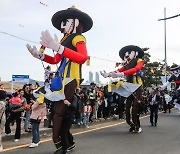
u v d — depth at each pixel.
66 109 6.64
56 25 7.51
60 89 6.48
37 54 6.95
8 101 9.68
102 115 14.66
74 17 7.14
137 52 11.21
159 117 17.55
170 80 14.35
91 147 8.26
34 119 8.12
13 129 10.53
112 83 10.97
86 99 12.27
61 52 6.13
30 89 10.47
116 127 12.54
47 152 7.55
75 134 10.45
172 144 8.79
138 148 8.19
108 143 8.87
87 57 6.61
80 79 6.94
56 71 7.00
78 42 6.73
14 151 7.61
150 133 10.91
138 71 10.89
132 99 11.17
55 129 6.53
